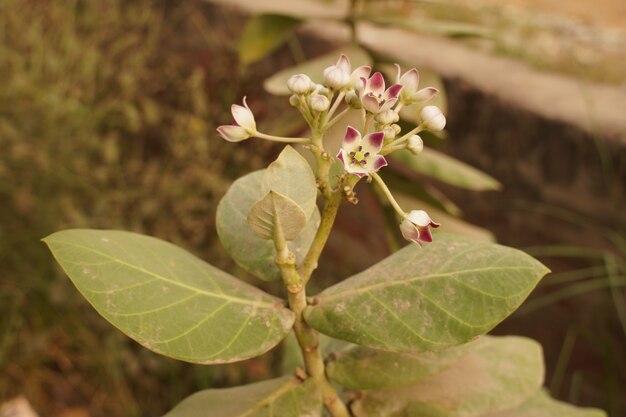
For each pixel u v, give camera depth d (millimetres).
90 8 2020
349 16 1208
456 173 1065
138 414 1539
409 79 628
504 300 601
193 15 1917
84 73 1877
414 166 1061
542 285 1326
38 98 1773
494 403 709
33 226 1689
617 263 1223
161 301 605
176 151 1777
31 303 1634
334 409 685
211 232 1745
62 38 1977
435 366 672
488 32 1161
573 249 1271
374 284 629
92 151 1855
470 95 1364
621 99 1288
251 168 1772
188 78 1934
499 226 1372
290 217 595
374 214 1579
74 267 592
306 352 661
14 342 1590
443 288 614
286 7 1804
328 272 1732
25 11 2043
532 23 1729
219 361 600
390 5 1737
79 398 1565
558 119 1239
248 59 1311
